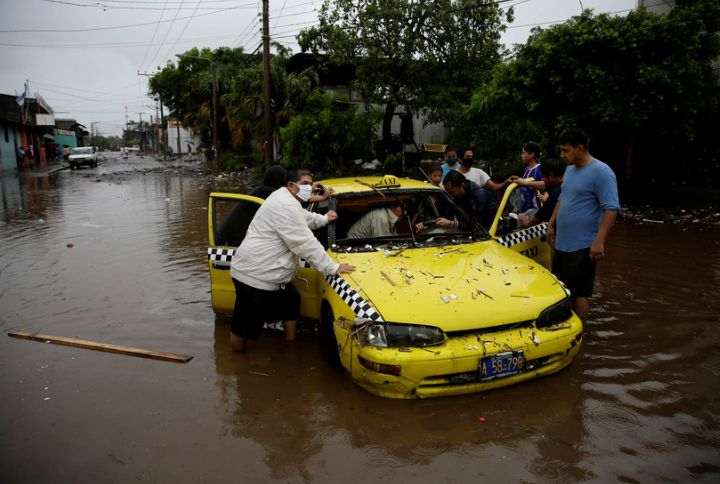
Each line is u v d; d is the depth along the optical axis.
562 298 3.55
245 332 4.22
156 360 4.24
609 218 3.90
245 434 3.10
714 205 11.96
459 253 4.09
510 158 17.02
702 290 5.68
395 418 3.19
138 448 2.98
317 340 4.59
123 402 3.54
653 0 15.38
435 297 3.36
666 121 11.70
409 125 23.12
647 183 15.38
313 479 2.64
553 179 4.64
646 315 4.92
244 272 4.09
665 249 7.80
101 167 39.44
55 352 4.41
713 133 14.00
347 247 4.27
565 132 4.10
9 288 6.31
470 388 3.22
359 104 22.61
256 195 4.79
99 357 4.30
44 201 15.69
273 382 3.78
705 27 11.24
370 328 3.24
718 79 13.46
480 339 3.21
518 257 4.10
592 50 11.27
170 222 11.15
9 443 3.06
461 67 18.58
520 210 5.70
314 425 3.16
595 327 4.63
